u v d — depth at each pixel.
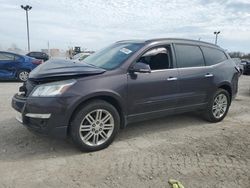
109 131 4.66
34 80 4.44
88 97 4.33
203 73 5.90
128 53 5.02
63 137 4.29
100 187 3.46
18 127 5.49
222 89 6.38
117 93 4.62
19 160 4.12
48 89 4.21
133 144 4.90
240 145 4.97
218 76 6.20
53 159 4.20
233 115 7.20
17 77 13.05
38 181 3.56
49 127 4.18
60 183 3.53
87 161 4.16
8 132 5.21
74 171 3.84
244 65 25.23
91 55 5.85
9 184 3.47
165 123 6.20
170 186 3.53
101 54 5.55
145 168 3.98
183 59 5.64
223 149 4.77
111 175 3.75
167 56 5.41
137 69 4.72
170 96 5.36
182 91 5.55
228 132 5.71
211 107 6.20
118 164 4.09
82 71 4.43
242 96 10.45
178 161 4.24
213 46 6.42
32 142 4.79
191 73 5.67
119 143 4.93
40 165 3.99
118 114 4.73
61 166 3.98
